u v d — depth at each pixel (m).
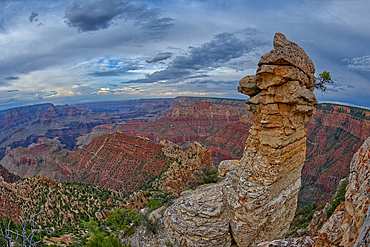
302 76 19.78
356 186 8.22
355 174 8.92
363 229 5.59
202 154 77.06
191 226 22.23
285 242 10.08
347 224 8.05
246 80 22.48
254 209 20.47
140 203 50.22
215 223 22.12
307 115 22.23
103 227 31.44
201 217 22.36
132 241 26.61
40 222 43.59
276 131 19.78
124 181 98.31
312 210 44.94
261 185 20.55
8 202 57.66
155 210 34.12
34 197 52.91
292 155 21.89
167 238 25.19
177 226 23.38
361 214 6.91
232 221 22.23
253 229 20.81
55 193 50.19
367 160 8.37
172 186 63.38
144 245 25.45
